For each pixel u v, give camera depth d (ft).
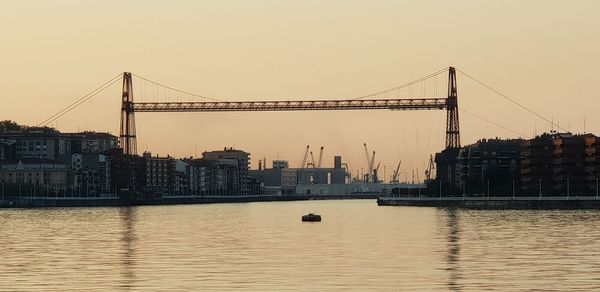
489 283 374.63
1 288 368.27
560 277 390.01
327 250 520.42
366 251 512.22
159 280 388.16
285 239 617.62
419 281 381.81
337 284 374.63
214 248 539.29
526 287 363.15
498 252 497.87
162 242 591.78
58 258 479.41
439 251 507.71
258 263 450.30
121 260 467.52
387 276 398.01
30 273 414.21
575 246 528.63
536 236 611.47
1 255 497.87
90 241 603.26
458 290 357.41
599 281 377.50
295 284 375.25
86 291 359.87
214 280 387.55
